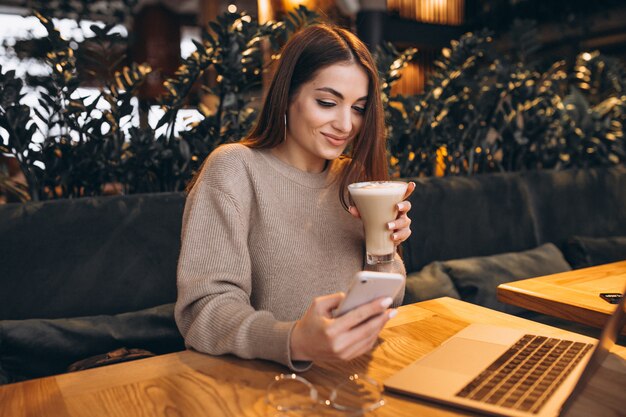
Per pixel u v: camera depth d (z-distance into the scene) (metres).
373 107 1.38
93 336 1.73
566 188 3.06
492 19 6.86
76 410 0.83
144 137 2.09
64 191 2.11
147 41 5.48
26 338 1.65
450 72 2.92
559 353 0.98
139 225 1.93
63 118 2.06
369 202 1.12
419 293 2.28
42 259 1.79
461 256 2.64
